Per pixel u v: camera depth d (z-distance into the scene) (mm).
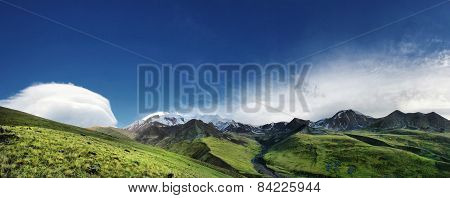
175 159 100188
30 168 38594
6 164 38469
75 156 45062
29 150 43344
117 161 48312
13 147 43469
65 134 63906
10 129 52969
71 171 40312
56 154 44062
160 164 60938
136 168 47844
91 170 42125
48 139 50188
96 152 49562
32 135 50469
